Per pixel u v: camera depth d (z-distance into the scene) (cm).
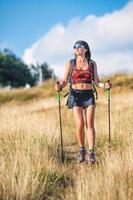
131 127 1067
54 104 2055
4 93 3297
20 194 653
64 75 870
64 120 1513
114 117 1207
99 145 1006
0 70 9706
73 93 859
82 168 757
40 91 3275
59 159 899
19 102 3069
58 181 738
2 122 1116
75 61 860
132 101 1598
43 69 9769
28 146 884
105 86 873
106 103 1830
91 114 852
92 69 857
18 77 9888
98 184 633
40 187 688
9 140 972
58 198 673
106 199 600
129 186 629
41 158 811
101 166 753
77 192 628
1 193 647
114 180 648
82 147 869
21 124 1069
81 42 852
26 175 682
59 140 1023
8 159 784
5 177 696
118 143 957
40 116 1244
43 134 992
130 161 720
